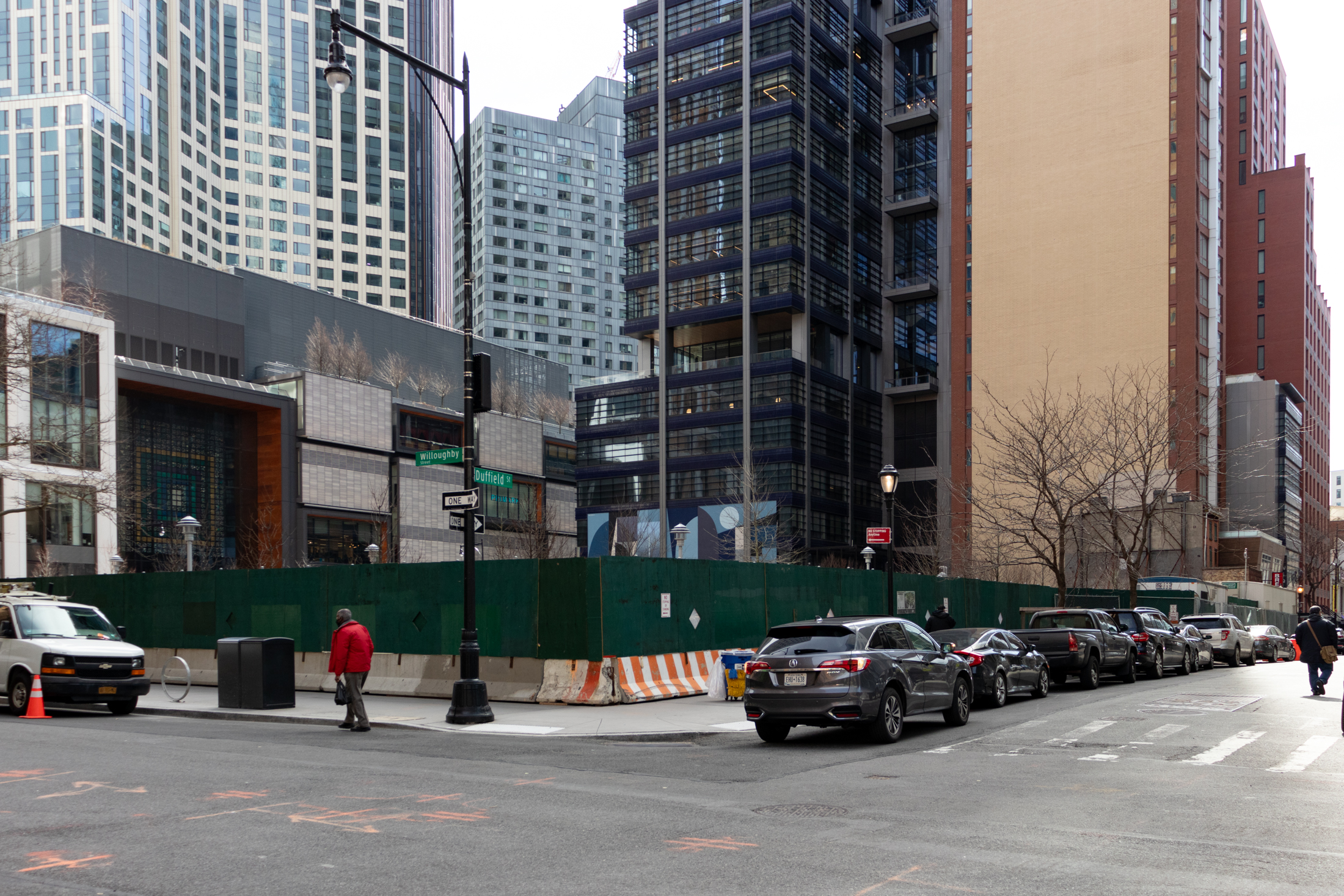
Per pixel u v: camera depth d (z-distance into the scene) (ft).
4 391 159.63
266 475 295.48
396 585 72.33
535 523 325.42
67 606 65.21
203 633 83.25
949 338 284.82
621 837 25.39
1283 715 54.39
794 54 276.21
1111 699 65.77
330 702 66.33
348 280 519.60
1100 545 170.71
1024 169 264.31
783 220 271.28
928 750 43.52
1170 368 239.09
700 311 281.95
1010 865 22.53
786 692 45.11
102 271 270.46
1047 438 156.76
